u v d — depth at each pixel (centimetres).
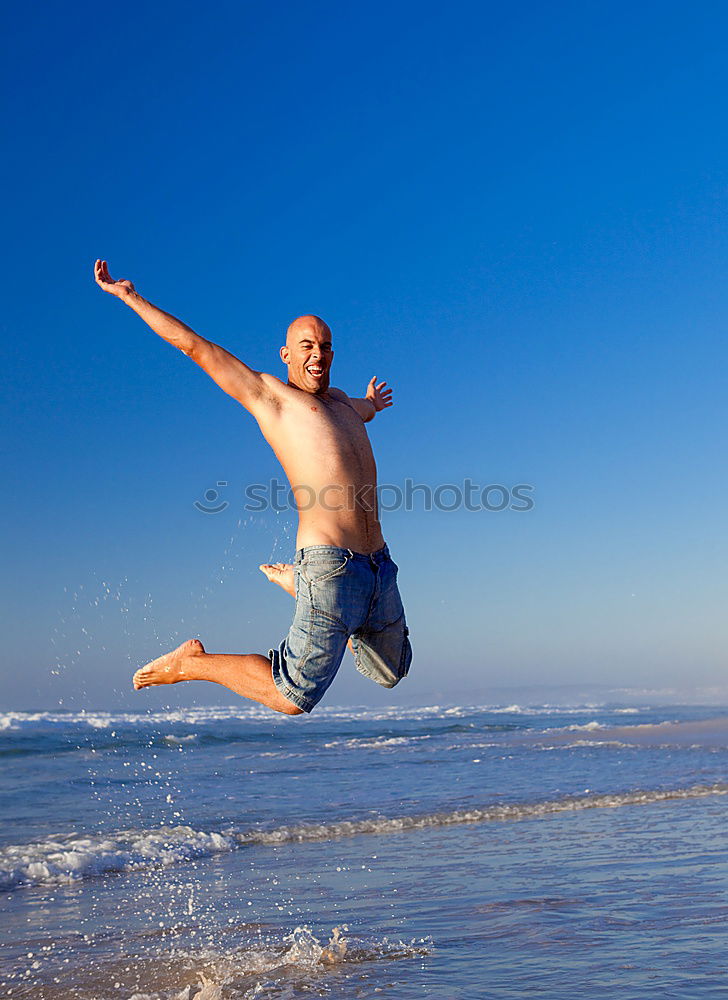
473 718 4250
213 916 635
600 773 1534
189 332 439
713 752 1878
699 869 708
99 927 619
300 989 450
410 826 1037
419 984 445
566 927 539
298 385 463
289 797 1311
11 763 1850
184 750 2197
